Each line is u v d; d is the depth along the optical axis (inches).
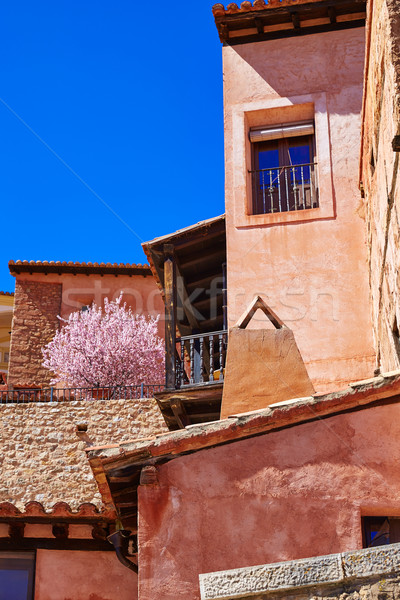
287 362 343.9
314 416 267.3
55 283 959.0
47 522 449.1
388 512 257.3
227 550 259.6
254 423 268.4
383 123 301.7
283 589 187.0
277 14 526.6
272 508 261.6
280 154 538.6
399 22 258.4
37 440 569.9
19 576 450.3
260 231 502.3
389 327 356.5
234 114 532.1
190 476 270.5
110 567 450.0
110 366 816.9
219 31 544.4
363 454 261.3
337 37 533.3
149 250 534.3
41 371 923.4
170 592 257.6
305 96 525.0
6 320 1087.6
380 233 359.3
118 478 286.0
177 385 498.0
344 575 184.5
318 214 498.3
